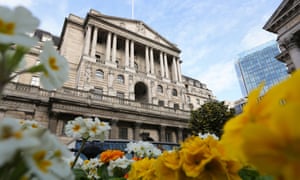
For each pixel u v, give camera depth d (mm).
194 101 55250
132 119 25578
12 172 510
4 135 505
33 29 616
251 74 104500
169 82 38031
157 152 3576
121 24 37906
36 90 21078
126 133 25062
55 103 20672
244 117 552
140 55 39531
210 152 941
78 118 2289
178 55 43438
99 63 29953
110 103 24766
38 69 667
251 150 435
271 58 100000
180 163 976
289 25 22578
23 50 625
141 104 27906
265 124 472
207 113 19281
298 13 21500
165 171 1074
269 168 412
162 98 34969
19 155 520
